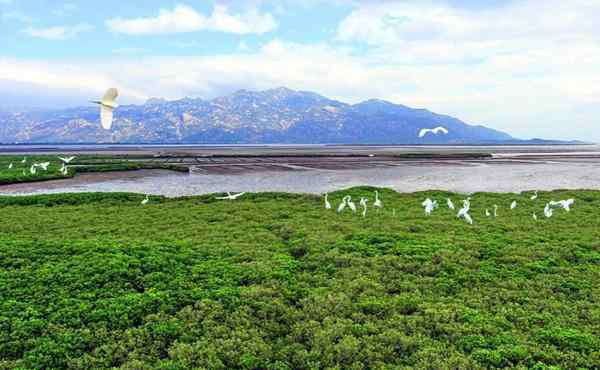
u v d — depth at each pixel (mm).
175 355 13898
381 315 16609
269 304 17188
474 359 13328
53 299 17203
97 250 22922
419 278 19875
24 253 22281
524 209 38281
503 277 20000
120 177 72625
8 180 62531
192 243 25781
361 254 23250
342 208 37000
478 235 27484
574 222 31969
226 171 85500
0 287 18016
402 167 96438
